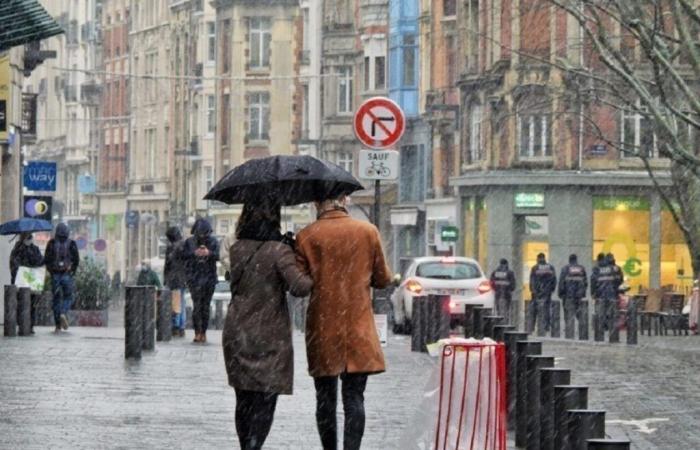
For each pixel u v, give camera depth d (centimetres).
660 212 13575
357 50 18325
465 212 14788
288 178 2847
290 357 2834
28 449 3016
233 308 2836
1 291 8450
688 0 7300
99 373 4634
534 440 3012
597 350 6812
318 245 2866
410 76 16725
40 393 4047
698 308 8838
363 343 2864
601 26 7594
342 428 3459
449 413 2820
